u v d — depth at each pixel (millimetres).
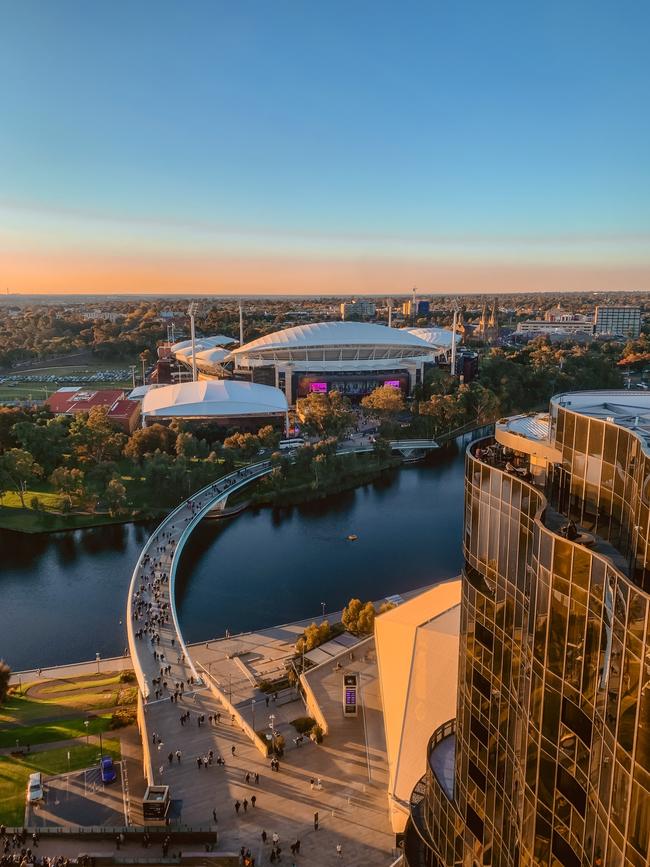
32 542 188375
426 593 104750
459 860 54562
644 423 45312
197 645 131750
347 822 77750
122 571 170250
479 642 49969
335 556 178500
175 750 91062
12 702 113250
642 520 35531
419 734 80000
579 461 44031
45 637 138500
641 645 30000
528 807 41656
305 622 142375
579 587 35531
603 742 33375
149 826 76812
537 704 39875
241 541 189000
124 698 112875
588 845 35250
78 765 95250
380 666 95500
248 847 74000
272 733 91500
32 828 78188
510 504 44906
